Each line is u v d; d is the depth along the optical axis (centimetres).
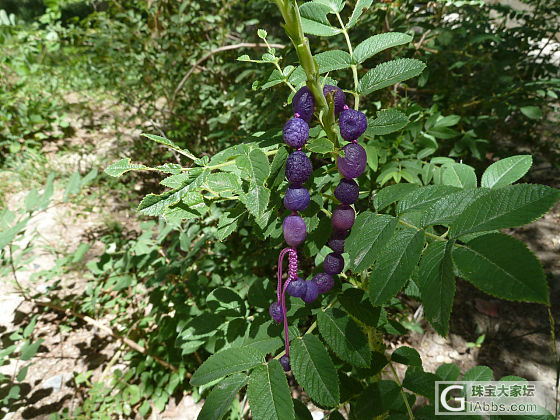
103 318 103
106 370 91
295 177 28
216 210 84
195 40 114
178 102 125
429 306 22
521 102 92
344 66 34
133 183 148
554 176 128
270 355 40
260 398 28
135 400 82
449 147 103
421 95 108
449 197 27
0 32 153
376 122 33
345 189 30
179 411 83
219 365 31
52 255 121
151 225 89
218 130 112
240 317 42
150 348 84
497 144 134
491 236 22
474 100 100
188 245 78
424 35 81
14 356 95
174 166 28
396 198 32
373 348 45
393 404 40
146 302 101
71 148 169
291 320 35
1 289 111
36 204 77
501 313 101
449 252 23
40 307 107
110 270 92
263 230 33
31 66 165
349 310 35
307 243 35
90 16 126
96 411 81
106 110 193
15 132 171
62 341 99
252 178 27
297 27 27
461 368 89
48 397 87
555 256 111
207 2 107
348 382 42
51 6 130
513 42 103
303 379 29
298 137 27
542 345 92
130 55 115
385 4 71
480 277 21
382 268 25
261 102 90
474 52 96
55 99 186
